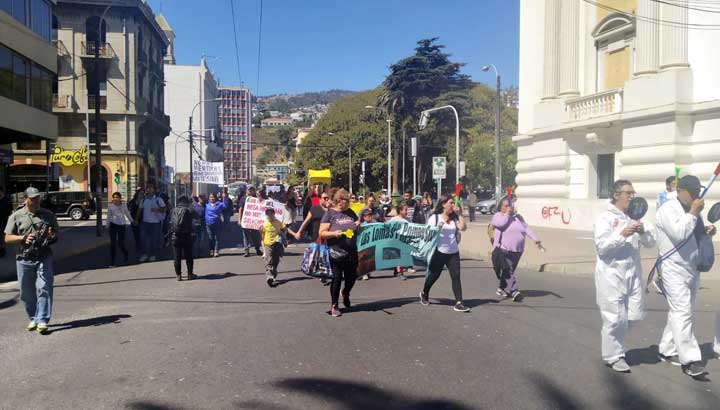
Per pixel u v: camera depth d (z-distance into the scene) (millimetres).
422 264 10227
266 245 11008
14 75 21234
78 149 47219
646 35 20016
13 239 7387
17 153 45719
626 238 5609
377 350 6531
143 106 50000
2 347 6754
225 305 9164
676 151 18719
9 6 20797
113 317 8297
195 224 17453
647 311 8703
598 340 6973
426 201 17844
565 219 24094
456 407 4855
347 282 8766
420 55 53250
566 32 24578
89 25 47219
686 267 5645
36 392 5227
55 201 36406
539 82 26812
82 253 17328
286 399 5008
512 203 9711
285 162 173500
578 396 5105
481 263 14719
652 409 4809
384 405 4887
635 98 20156
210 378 5562
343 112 72250
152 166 53531
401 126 56688
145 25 51031
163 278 12117
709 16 18359
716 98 18188
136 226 15602
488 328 7586
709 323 7980
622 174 20875
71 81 46906
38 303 7492
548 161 25234
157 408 4820
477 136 59781
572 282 11703
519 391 5230
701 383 5426
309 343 6836
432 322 7934
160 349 6590
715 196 17938
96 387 5340
